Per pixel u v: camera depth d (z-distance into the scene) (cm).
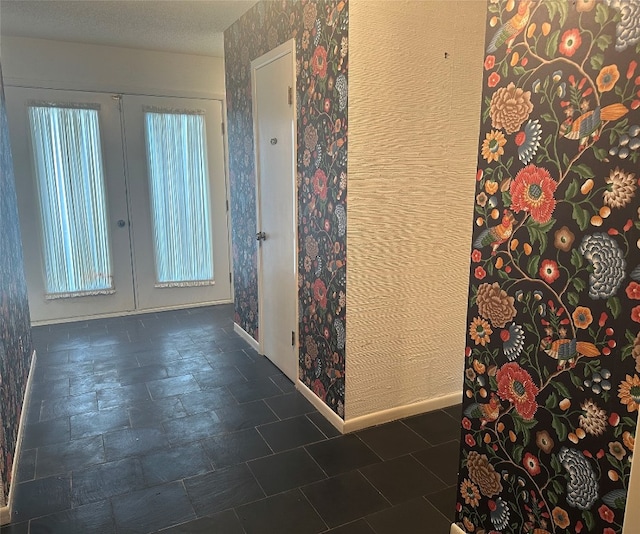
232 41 355
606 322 114
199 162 464
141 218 449
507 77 133
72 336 394
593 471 121
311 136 250
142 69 427
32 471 212
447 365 272
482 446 156
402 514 188
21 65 387
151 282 465
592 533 122
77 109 409
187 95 447
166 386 301
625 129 106
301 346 288
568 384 125
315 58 238
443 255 254
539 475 136
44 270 420
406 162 233
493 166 141
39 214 411
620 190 108
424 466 219
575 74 115
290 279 296
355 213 225
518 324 138
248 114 340
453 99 238
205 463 220
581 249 118
